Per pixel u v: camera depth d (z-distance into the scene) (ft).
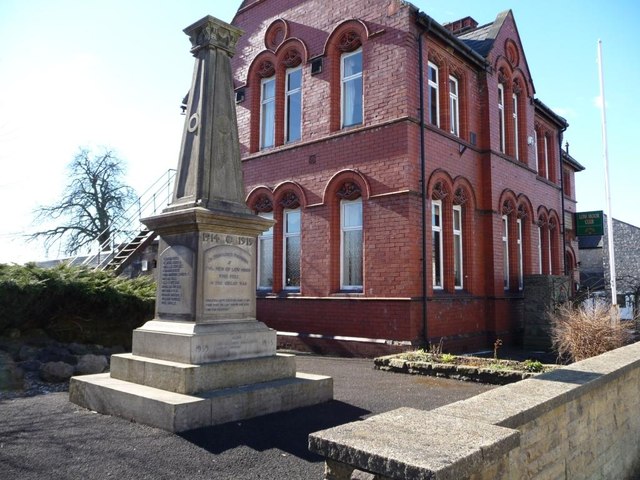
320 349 44.14
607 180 54.90
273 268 49.80
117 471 15.08
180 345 21.74
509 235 54.44
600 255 112.57
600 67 57.06
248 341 23.47
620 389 19.16
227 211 24.12
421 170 41.34
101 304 35.37
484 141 50.47
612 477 17.79
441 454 7.97
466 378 29.35
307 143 47.83
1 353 29.45
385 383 28.68
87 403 22.15
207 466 15.49
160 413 18.88
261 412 21.03
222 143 25.54
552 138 69.51
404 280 39.63
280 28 53.42
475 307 46.98
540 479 12.79
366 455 8.13
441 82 46.32
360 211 44.55
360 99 45.96
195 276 22.75
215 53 26.22
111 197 106.52
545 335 47.01
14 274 32.73
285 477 14.76
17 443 17.39
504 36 56.03
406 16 42.01
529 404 12.35
